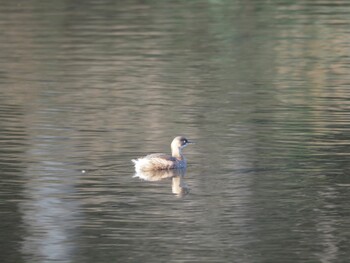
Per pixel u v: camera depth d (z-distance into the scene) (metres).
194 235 14.52
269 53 30.95
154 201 16.03
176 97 24.72
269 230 14.69
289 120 21.84
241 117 22.25
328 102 23.81
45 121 22.14
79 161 18.52
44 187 16.86
